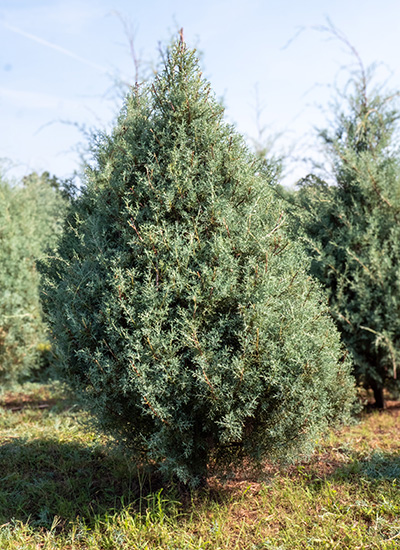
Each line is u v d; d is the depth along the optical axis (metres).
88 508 3.54
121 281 3.13
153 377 3.08
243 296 3.21
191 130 3.46
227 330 3.25
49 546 3.04
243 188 3.47
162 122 3.52
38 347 8.23
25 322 6.85
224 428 3.28
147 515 3.22
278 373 3.12
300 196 6.23
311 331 3.51
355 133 6.06
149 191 3.32
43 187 9.77
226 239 3.24
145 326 3.11
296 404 3.22
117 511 3.46
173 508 3.40
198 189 3.34
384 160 6.00
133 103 3.81
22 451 4.52
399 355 5.45
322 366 3.34
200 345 3.07
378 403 6.35
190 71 3.55
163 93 3.58
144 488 3.79
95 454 4.47
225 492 3.76
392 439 5.00
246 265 3.28
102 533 3.21
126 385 3.10
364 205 5.88
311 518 3.33
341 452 4.62
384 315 5.50
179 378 3.11
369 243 5.56
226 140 3.54
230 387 3.07
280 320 3.28
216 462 3.60
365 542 3.01
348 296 5.61
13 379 7.05
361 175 5.80
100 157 3.79
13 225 7.11
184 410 3.29
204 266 3.13
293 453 3.38
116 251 3.30
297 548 2.97
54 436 5.04
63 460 4.38
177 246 3.16
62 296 3.48
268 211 3.57
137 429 3.49
